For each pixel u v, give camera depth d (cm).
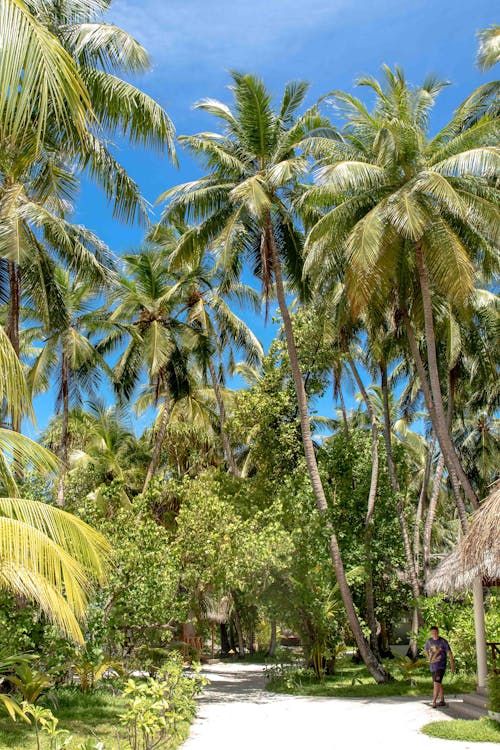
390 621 2916
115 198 1389
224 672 2808
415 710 1459
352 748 1041
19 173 1319
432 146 1792
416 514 3206
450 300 1789
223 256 1883
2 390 823
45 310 1700
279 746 1058
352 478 2366
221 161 2020
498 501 999
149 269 2541
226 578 1734
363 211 1831
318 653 2156
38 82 552
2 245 1362
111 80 1188
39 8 1109
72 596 791
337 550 1988
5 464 981
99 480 2991
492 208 1633
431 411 1953
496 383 3014
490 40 1892
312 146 1881
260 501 2366
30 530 785
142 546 1566
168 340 2538
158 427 3412
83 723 1123
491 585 1603
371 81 1862
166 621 1708
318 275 2003
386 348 2366
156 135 1220
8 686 1328
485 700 1327
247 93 1950
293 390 2448
